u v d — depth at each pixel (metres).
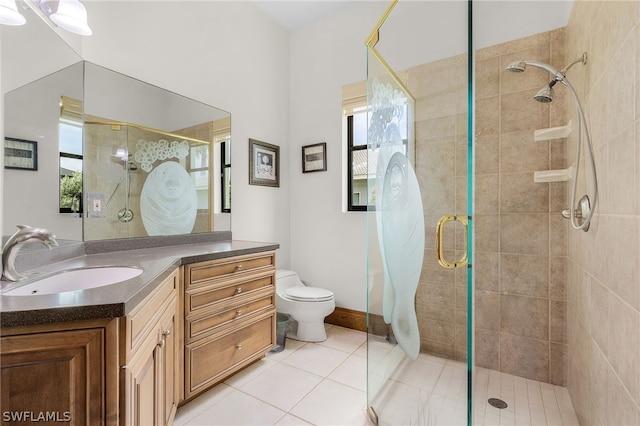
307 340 2.44
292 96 3.11
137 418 0.94
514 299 1.93
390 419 1.46
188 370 1.53
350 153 2.84
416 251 1.47
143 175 1.91
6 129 1.15
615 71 1.04
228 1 2.51
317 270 2.96
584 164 1.41
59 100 1.44
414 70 1.50
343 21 2.79
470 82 1.10
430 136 1.49
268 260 2.09
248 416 1.53
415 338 1.46
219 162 2.41
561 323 1.81
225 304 1.75
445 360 1.55
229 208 2.50
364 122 2.77
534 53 1.86
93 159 1.64
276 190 2.97
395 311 1.54
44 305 0.77
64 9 1.31
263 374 1.93
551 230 1.83
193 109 2.22
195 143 2.23
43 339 0.76
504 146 1.94
